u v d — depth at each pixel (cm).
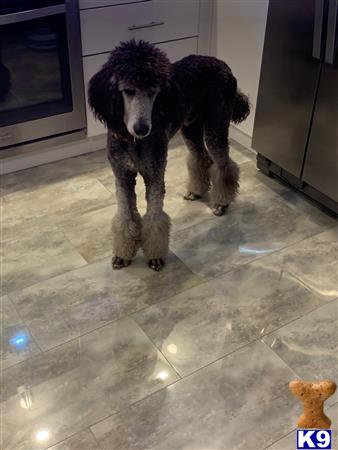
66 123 295
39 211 267
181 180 291
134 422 174
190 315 211
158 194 217
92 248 244
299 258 240
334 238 252
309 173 261
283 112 262
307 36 233
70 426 173
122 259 232
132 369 190
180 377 188
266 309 214
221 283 226
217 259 239
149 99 186
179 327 206
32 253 240
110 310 213
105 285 224
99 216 264
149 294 220
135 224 224
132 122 184
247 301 218
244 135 318
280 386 185
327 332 205
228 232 255
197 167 265
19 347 198
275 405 179
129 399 181
